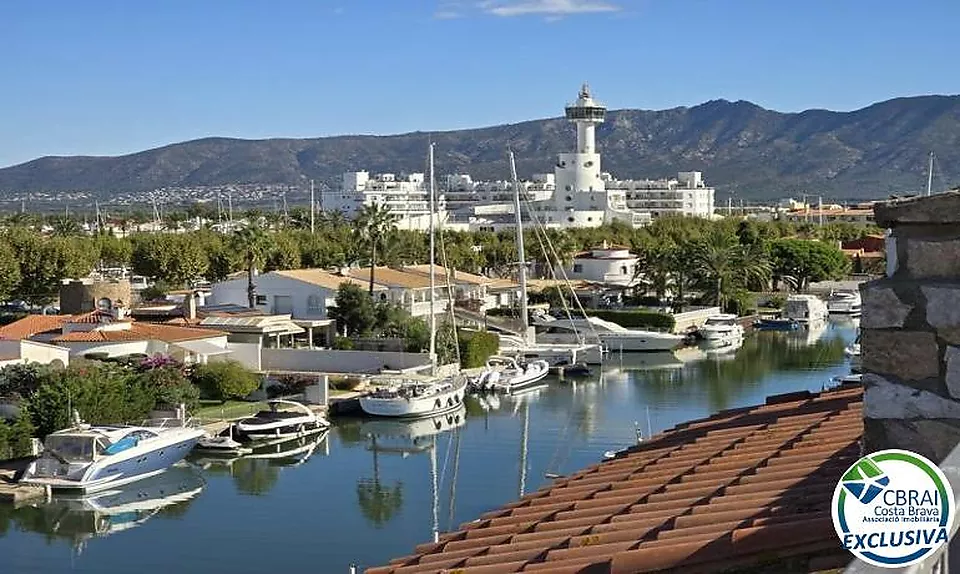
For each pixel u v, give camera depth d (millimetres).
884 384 6969
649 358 96500
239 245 103125
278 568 38438
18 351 63156
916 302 6832
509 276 142500
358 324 88500
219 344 75938
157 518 45219
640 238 169125
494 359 87250
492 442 59969
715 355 98062
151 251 127750
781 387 78500
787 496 8062
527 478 51594
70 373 57656
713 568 6902
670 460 11125
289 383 70312
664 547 7062
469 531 10312
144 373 62906
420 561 9344
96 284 94750
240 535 42531
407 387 69562
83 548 41062
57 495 48094
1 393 58344
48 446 49281
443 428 64312
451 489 49500
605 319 110938
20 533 43000
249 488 50094
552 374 86438
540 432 62719
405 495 48656
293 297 94438
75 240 131500
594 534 8172
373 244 101812
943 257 6840
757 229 169500
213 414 63781
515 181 94625
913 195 7340
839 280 155625
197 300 102688
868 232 197375
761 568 6852
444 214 190375
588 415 68062
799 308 122938
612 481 10797
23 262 111562
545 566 7434
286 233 141000
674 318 109312
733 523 7512
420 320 88812
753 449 10531
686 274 126625
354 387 73938
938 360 6785
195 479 51938
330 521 44562
